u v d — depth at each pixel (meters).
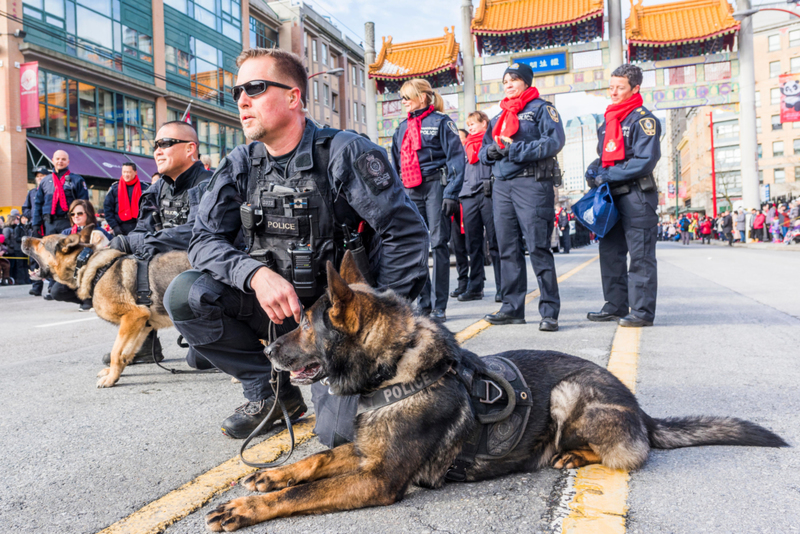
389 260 2.42
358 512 1.87
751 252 20.08
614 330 4.83
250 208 2.43
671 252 21.44
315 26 39.16
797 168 62.69
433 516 1.82
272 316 2.29
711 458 2.26
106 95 21.77
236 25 30.55
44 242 3.90
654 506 1.85
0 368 4.22
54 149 19.22
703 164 73.00
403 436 1.91
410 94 5.67
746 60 18.45
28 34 18.64
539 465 2.21
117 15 22.16
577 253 21.27
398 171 6.01
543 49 18.91
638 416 2.19
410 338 1.97
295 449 2.49
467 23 19.53
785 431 2.50
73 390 3.54
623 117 4.91
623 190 4.88
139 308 3.66
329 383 2.06
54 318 7.18
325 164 2.40
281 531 1.75
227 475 2.20
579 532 1.69
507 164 4.86
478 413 2.06
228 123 29.58
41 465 2.32
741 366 3.58
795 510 1.80
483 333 4.80
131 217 7.33
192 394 3.40
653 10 18.83
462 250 7.71
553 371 2.28
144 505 1.95
